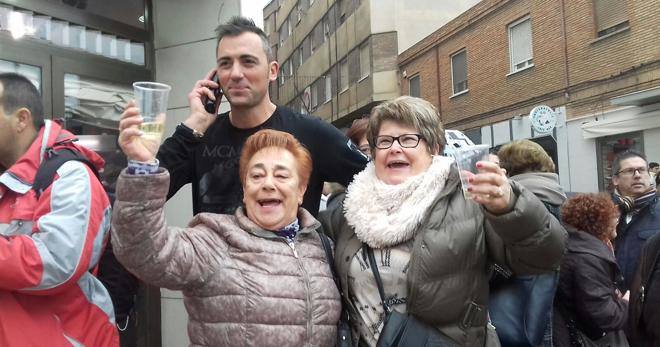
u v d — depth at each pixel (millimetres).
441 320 1689
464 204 1775
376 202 1893
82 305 1786
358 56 22828
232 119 2393
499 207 1502
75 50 3643
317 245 1873
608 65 11500
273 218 1753
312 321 1664
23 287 1546
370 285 1821
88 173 1750
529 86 13859
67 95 3602
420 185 1827
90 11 3768
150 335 3992
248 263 1666
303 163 1866
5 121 1771
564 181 12836
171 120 4258
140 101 1481
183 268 1548
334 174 2434
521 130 14203
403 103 1979
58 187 1667
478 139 16062
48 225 1595
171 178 2311
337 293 1806
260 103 2350
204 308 1615
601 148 11930
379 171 1983
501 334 2082
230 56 2262
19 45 3285
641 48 10711
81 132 3684
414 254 1710
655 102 10508
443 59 17719
